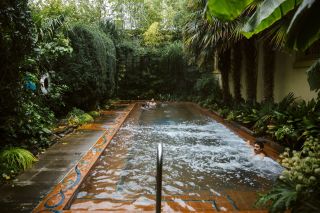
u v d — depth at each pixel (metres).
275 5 2.88
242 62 13.71
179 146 7.45
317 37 2.60
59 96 9.33
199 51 12.42
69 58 10.58
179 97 21.69
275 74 10.59
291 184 3.31
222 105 13.73
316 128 5.84
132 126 10.52
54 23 9.01
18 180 4.46
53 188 4.15
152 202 3.96
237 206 3.86
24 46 5.15
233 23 9.13
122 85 22.22
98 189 4.46
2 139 5.59
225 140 8.16
